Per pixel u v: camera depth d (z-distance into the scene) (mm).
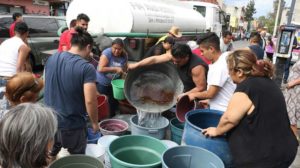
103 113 3795
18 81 2066
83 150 2812
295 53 9469
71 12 6477
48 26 8562
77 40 2652
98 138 3352
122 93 3904
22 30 4129
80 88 2574
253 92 2031
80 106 2652
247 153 2041
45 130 1292
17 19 7039
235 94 2092
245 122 2066
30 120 1265
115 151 2559
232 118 2070
